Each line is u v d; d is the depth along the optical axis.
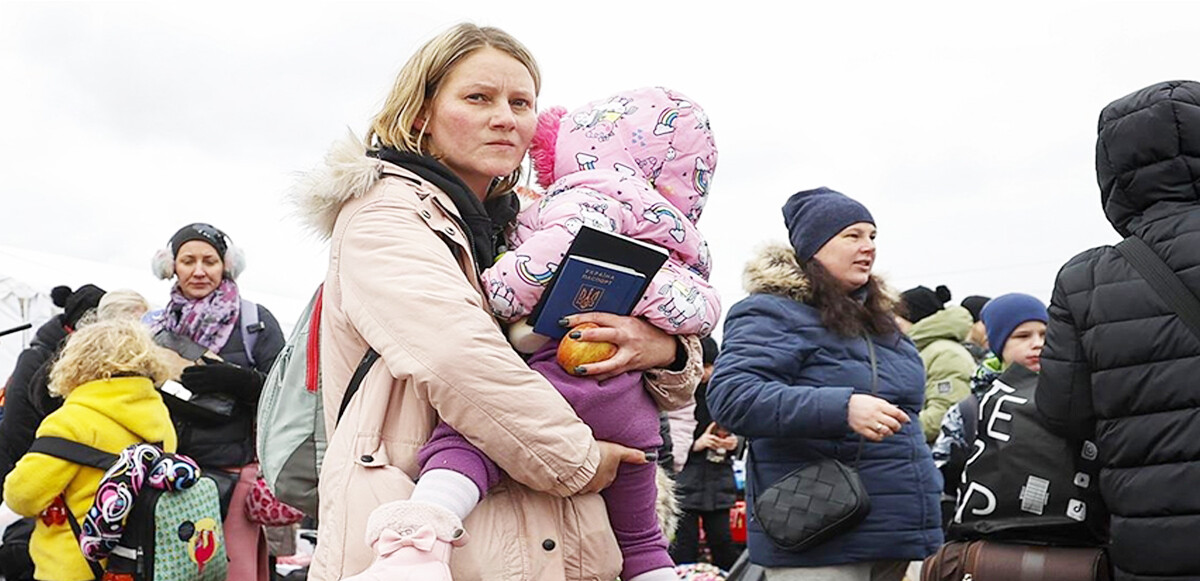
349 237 1.84
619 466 1.98
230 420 4.44
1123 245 2.92
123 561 3.92
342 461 1.77
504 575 1.74
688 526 6.39
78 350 4.19
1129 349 2.81
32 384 4.90
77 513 4.03
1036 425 3.11
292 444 2.00
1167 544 2.73
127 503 3.86
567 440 1.73
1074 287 2.97
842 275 3.63
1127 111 2.98
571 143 2.05
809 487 3.40
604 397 1.86
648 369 1.95
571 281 1.80
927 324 5.92
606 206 1.93
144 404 4.19
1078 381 2.95
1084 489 3.04
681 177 2.07
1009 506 3.12
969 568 3.15
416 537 1.58
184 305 4.77
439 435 1.76
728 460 6.43
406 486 1.73
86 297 5.29
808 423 3.32
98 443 4.07
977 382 4.81
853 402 3.29
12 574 4.58
